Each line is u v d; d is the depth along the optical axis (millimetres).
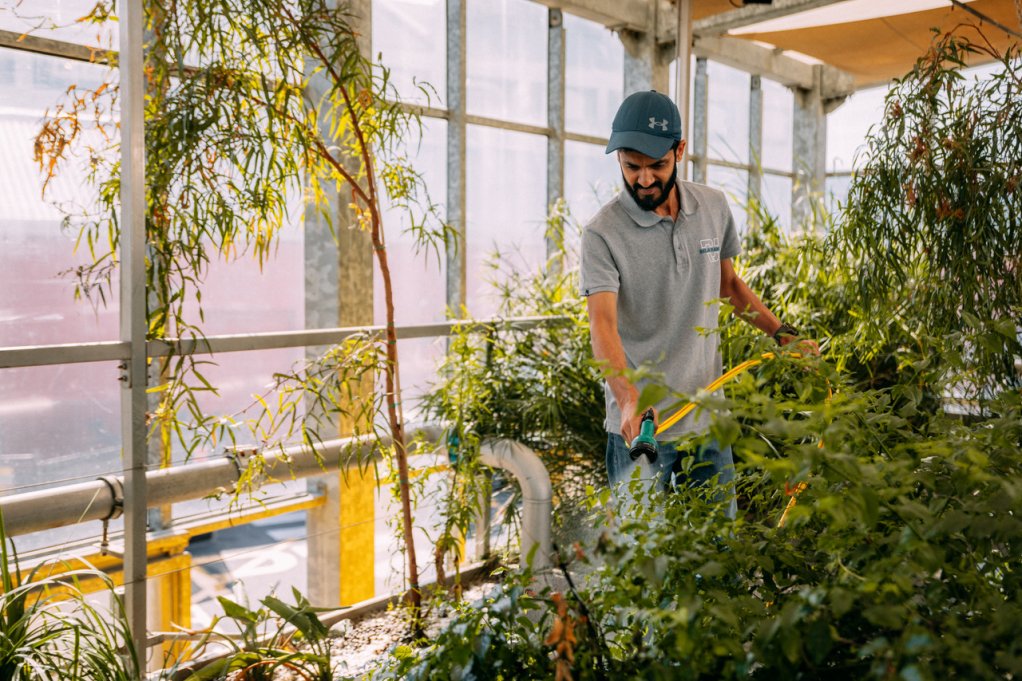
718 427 943
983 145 2682
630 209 2293
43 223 2998
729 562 1089
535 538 2934
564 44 5281
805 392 1246
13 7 2887
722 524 1153
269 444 2717
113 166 2535
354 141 3227
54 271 3043
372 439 2844
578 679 1042
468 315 3529
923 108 2752
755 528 1209
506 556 3258
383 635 2867
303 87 2584
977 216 2654
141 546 2250
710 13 4645
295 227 3826
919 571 921
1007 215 2742
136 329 2203
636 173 2211
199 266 2371
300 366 3814
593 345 2205
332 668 2426
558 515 3205
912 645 808
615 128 2199
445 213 4637
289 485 3623
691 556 1030
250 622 2264
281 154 2547
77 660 1777
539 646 1094
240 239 3523
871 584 882
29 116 2967
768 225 4504
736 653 915
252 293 3695
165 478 2348
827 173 7934
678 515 1212
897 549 951
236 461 2533
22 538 2621
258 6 2348
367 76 2650
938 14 4652
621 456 2365
